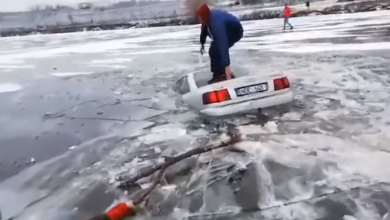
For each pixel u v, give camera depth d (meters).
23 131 6.12
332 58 10.00
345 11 30.27
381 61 8.99
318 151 4.19
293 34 17.44
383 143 4.28
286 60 10.38
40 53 19.58
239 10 37.94
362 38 13.34
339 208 3.05
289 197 3.29
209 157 4.25
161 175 3.85
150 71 11.12
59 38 33.16
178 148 4.70
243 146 4.45
